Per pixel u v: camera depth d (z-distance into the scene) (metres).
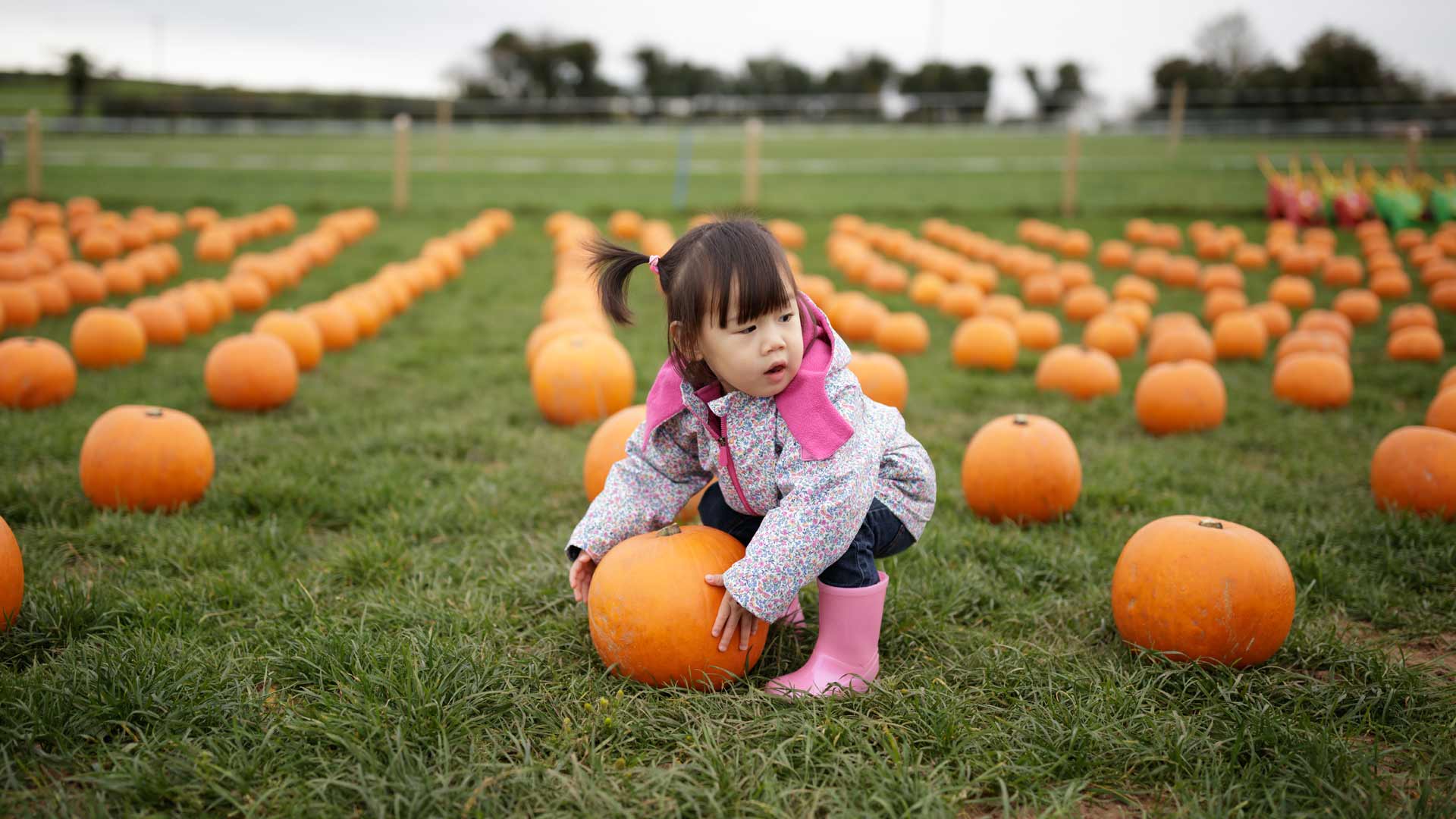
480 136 41.38
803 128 47.16
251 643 3.12
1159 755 2.53
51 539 4.00
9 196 19.06
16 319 8.86
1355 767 2.44
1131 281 11.91
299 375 7.66
